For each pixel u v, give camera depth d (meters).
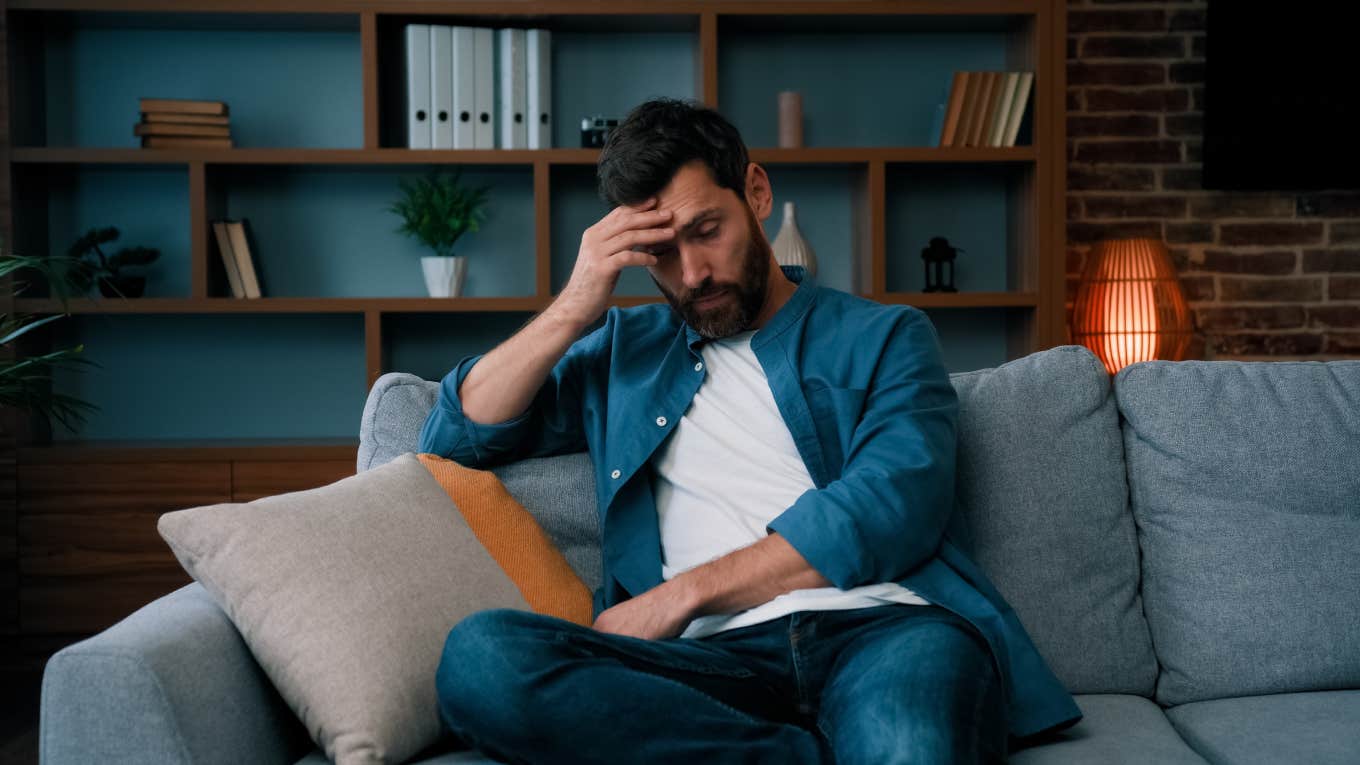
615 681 1.10
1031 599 1.55
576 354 1.68
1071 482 1.59
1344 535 1.55
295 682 1.18
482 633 1.13
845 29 3.61
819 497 1.34
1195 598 1.55
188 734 1.08
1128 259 3.51
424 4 3.29
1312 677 1.49
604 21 3.44
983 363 3.75
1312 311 3.74
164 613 1.20
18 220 3.26
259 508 1.27
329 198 3.60
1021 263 3.52
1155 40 3.70
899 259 3.71
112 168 3.48
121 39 3.51
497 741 1.11
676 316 1.66
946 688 1.11
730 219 1.50
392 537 1.31
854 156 3.36
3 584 3.12
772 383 1.52
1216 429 1.61
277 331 3.62
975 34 3.66
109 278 3.34
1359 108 3.63
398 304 3.30
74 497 3.14
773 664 1.31
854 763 1.08
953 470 1.42
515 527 1.50
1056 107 3.36
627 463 1.52
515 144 3.37
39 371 3.29
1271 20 3.62
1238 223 3.73
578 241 3.64
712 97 3.35
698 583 1.32
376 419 1.69
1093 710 1.44
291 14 3.32
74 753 1.07
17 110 3.27
